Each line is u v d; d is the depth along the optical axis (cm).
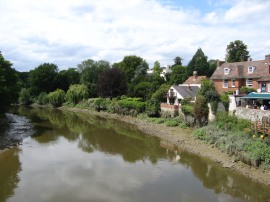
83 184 2447
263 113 3359
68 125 5388
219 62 5809
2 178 2577
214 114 4044
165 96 5619
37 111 7938
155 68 9919
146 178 2597
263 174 2455
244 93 4525
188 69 8600
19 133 4453
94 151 3516
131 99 6381
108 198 2181
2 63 5175
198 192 2295
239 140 2981
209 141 3434
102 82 7469
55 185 2425
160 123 4941
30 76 10800
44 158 3191
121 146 3775
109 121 5888
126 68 9350
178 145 3697
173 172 2756
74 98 8506
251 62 5150
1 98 4962
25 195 2233
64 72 10938
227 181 2498
